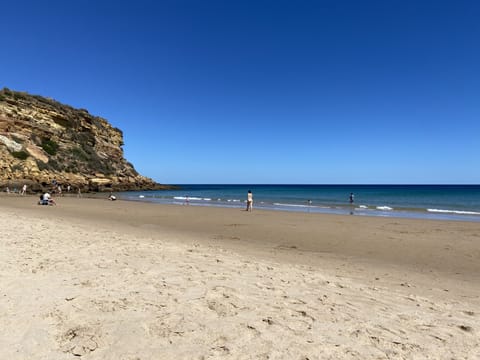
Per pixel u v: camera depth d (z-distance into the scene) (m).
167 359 3.00
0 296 4.39
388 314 4.42
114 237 10.08
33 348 3.12
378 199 48.94
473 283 6.79
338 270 7.45
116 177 72.06
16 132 51.91
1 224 11.36
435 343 3.54
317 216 20.58
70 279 5.29
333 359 3.09
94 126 75.81
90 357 2.99
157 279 5.49
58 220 15.19
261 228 15.05
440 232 14.11
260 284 5.53
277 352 3.18
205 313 4.09
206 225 16.02
